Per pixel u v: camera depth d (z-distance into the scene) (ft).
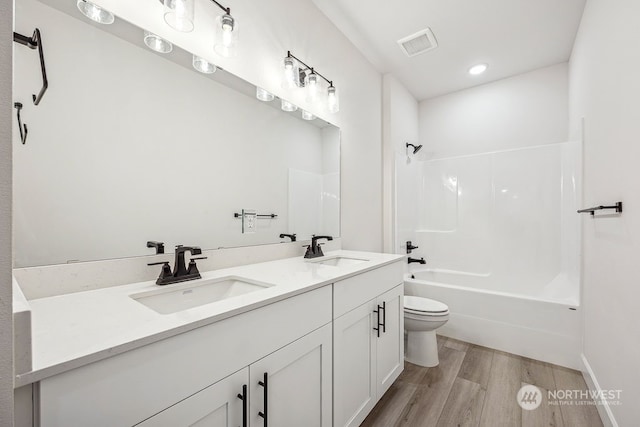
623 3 4.15
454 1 6.16
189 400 2.22
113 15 3.25
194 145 4.11
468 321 7.82
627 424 3.87
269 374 2.91
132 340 1.88
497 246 9.53
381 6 6.31
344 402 4.11
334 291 3.90
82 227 3.04
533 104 9.13
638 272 3.57
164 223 3.75
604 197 4.98
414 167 10.80
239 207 4.76
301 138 5.99
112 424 1.81
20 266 2.65
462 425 4.75
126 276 3.34
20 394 1.53
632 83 3.83
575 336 6.45
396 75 9.30
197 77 4.15
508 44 7.73
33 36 2.75
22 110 2.67
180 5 3.54
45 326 2.10
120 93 3.34
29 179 2.71
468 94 10.31
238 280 3.96
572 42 7.62
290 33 5.62
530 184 9.04
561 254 8.42
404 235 9.84
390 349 5.57
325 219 6.57
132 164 3.44
